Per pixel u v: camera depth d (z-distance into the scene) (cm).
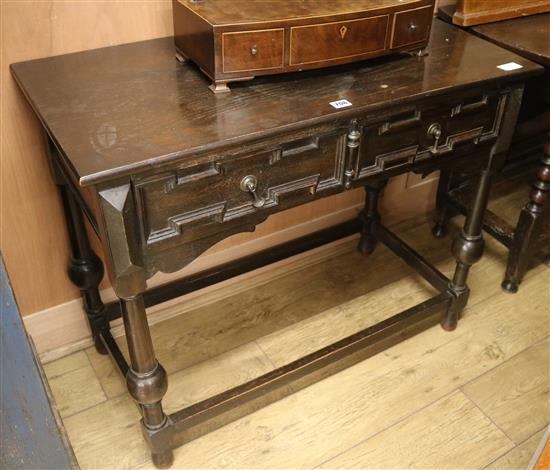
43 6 116
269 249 168
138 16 126
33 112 124
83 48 124
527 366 156
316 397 147
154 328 165
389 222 201
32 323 149
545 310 173
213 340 162
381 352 159
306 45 112
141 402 119
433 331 165
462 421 142
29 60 120
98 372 153
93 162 90
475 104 123
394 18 117
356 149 113
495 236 177
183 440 134
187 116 103
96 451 135
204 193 101
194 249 107
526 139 187
